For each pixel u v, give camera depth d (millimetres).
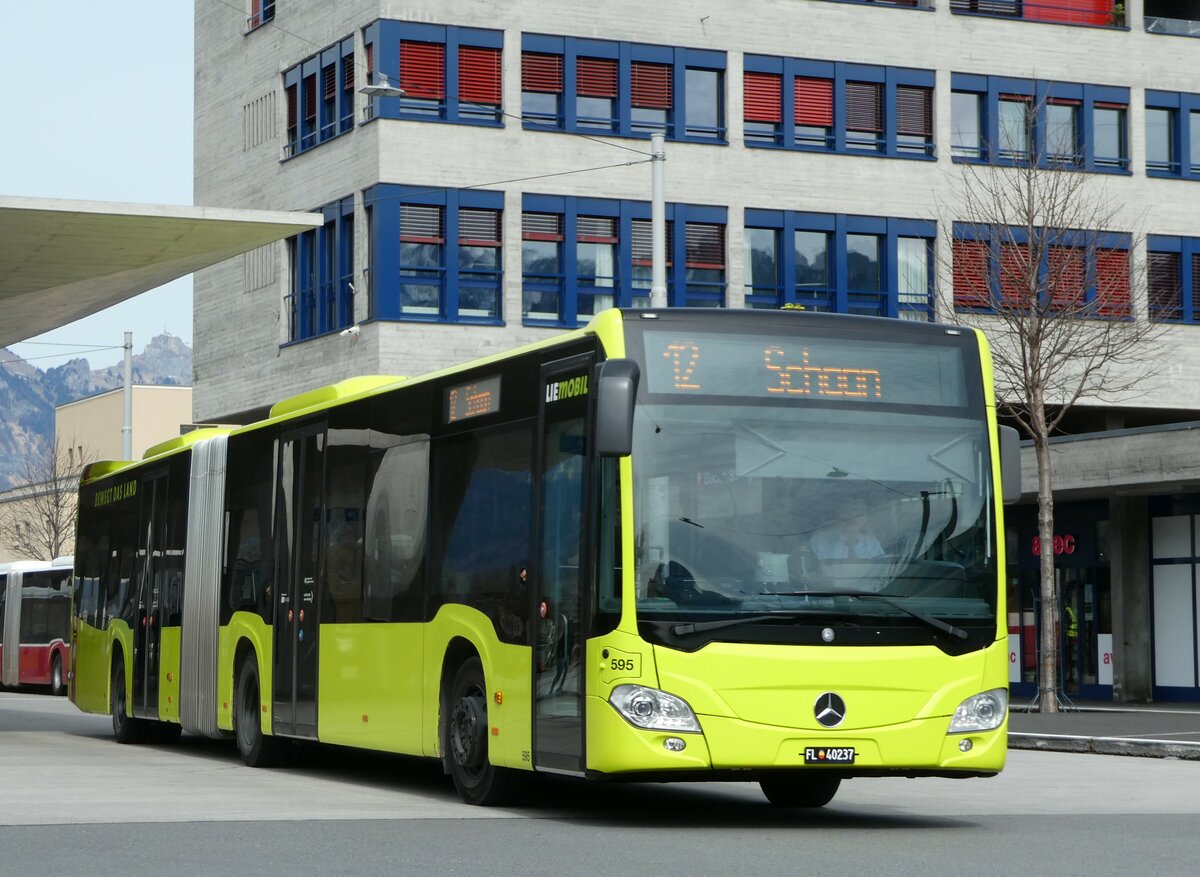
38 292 32188
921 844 11758
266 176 49312
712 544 12672
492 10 44500
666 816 13844
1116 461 35156
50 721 31406
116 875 9695
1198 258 49250
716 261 46219
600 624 12602
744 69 46531
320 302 46812
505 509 14133
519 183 44562
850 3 47344
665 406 12828
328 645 17359
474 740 14375
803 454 12977
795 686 12555
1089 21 49656
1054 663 32000
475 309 44312
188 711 21562
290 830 12195
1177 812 14570
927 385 13398
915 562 12992
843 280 46938
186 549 22172
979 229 38281
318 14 46906
